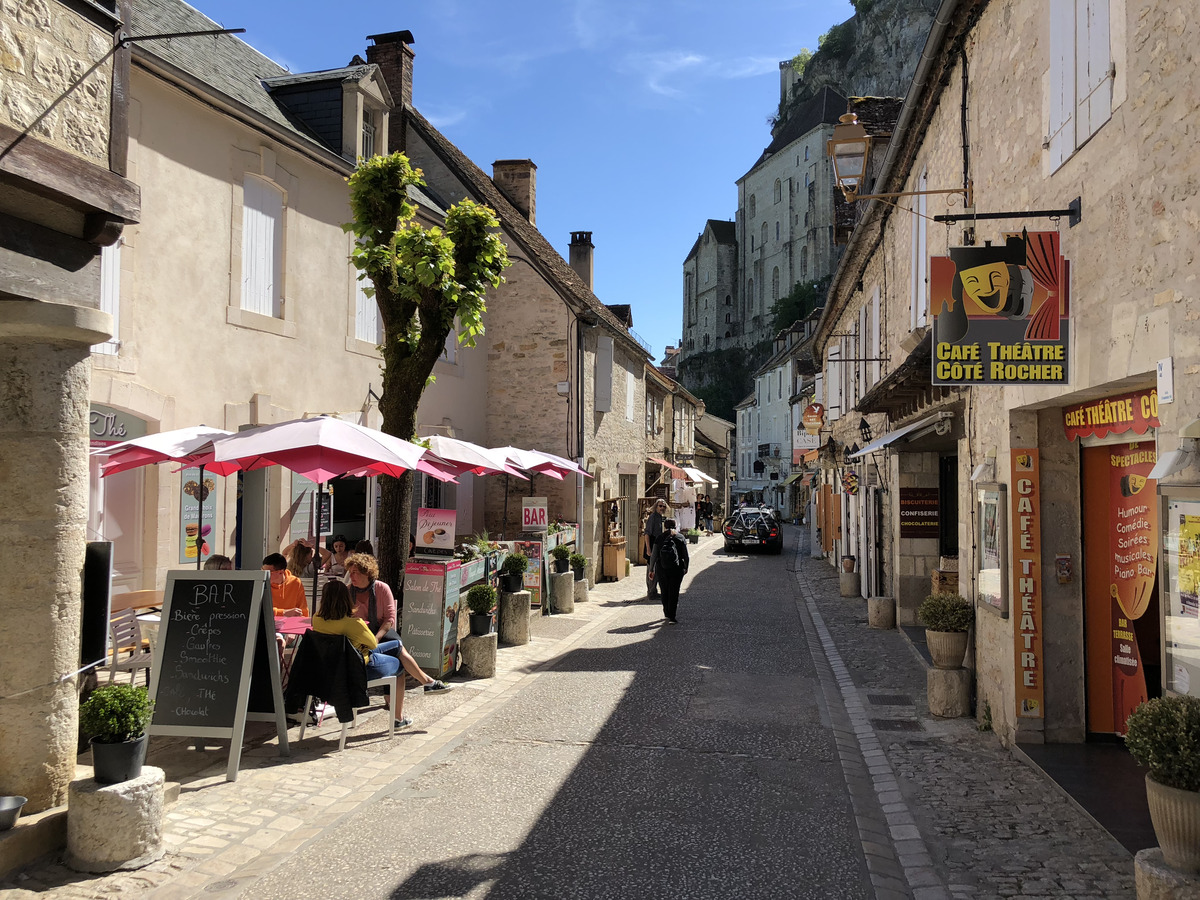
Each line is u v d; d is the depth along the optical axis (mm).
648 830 4895
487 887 4160
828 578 19141
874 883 4207
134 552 8852
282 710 6086
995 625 6629
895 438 9594
